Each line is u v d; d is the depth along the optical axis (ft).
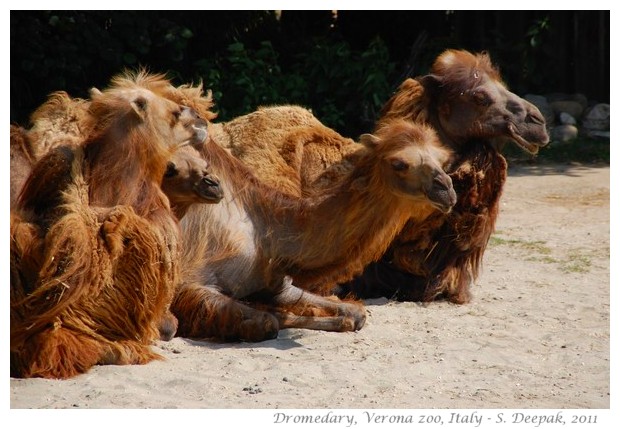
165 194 43.98
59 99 48.26
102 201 40.40
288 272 47.88
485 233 55.52
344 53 102.06
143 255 39.93
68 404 35.78
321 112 102.17
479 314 52.70
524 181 97.14
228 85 100.68
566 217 81.56
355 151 54.65
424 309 53.83
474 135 55.01
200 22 105.40
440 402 37.58
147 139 40.78
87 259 38.78
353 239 45.83
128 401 36.29
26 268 39.06
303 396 37.76
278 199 47.85
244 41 110.32
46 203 40.42
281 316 48.62
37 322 38.75
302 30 117.70
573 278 61.52
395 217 45.47
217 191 44.21
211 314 46.03
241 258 47.42
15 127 43.73
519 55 127.54
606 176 99.25
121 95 41.04
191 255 46.83
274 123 55.62
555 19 130.31
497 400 38.04
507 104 54.95
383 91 101.40
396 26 122.93
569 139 115.85
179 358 42.45
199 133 42.29
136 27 92.99
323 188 54.34
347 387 39.09
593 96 131.44
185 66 103.30
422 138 44.68
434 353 44.55
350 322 48.44
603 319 51.55
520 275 62.28
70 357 39.09
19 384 37.76
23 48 88.33
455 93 55.01
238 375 40.27
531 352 45.27
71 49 89.51
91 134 41.19
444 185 43.73
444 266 55.42
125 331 40.68
